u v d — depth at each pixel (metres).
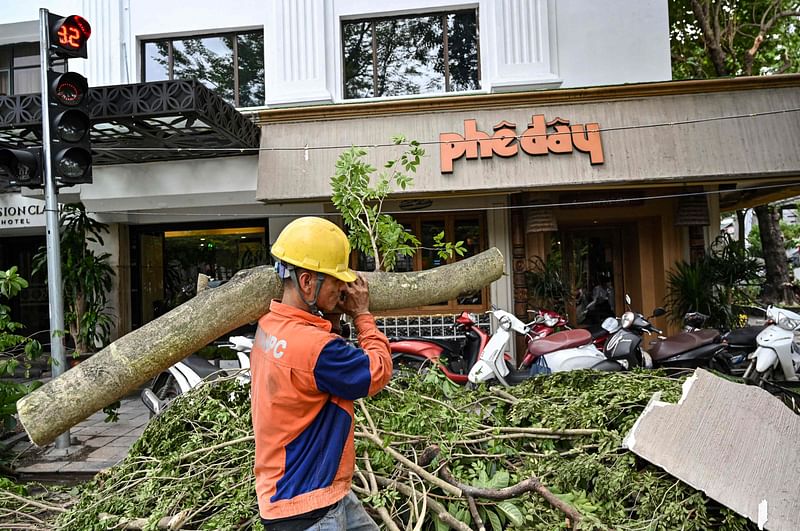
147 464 2.87
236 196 7.18
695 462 2.25
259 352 1.72
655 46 7.22
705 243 7.31
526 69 7.30
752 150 6.17
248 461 2.58
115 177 7.13
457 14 7.67
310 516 1.59
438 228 7.74
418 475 2.39
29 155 4.87
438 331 7.59
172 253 8.69
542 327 5.65
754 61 12.64
